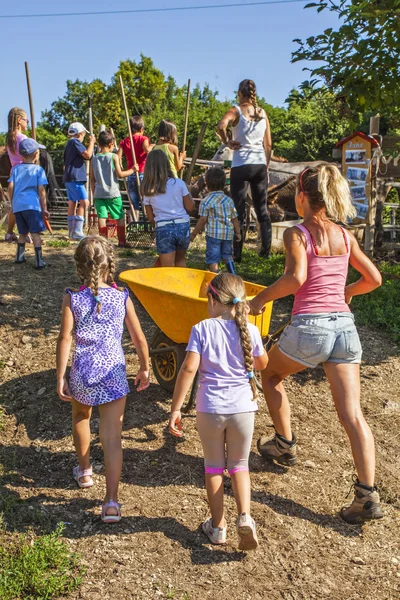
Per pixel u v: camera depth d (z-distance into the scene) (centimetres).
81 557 349
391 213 1458
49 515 384
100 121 4809
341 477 448
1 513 375
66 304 381
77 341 384
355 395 387
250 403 356
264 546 370
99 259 388
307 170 394
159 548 361
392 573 358
